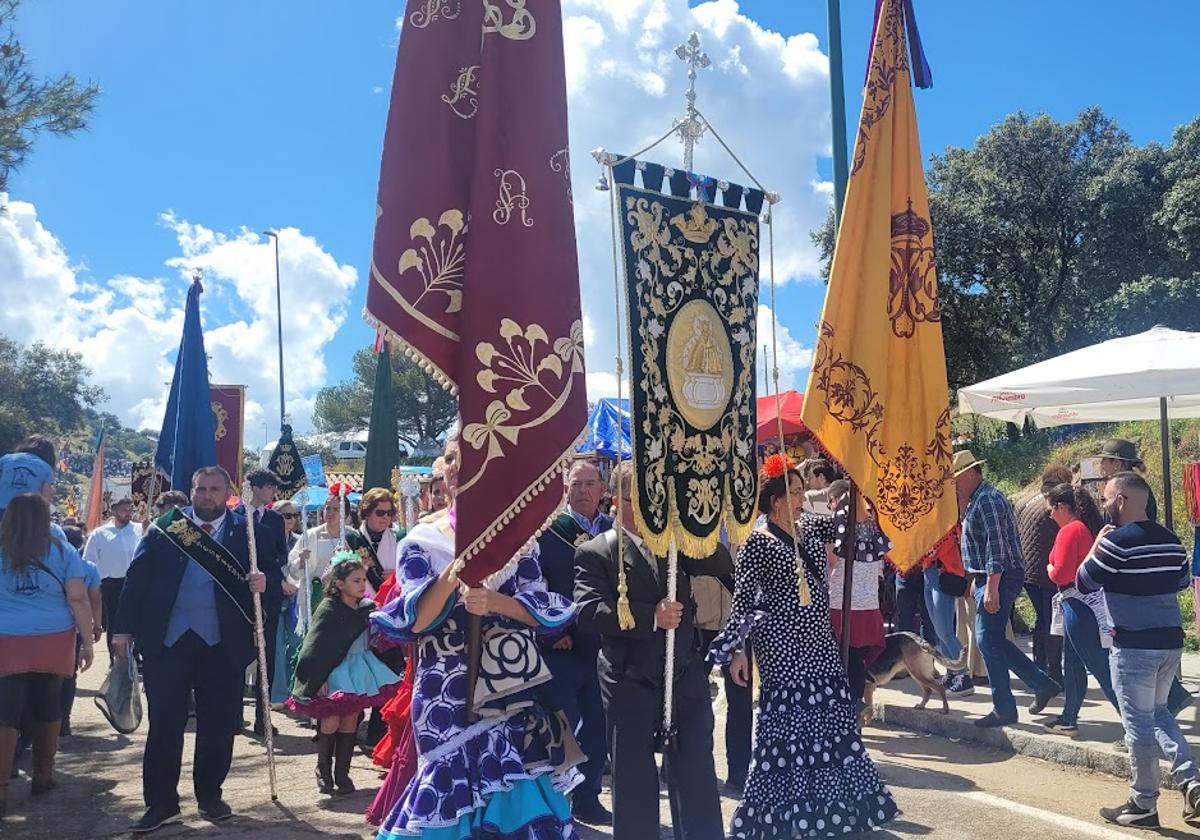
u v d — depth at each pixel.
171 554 5.84
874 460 5.93
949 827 5.39
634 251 4.36
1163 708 5.50
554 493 3.62
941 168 36.59
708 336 4.63
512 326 3.64
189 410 7.10
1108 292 33.78
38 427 51.94
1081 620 6.67
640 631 4.34
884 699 8.48
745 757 6.27
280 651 8.94
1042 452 23.95
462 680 3.72
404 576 3.79
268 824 5.76
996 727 7.35
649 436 4.29
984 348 33.97
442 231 3.78
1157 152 33.84
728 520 4.64
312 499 18.28
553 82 3.86
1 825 5.80
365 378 61.69
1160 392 7.26
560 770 3.81
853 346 5.98
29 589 6.16
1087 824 5.43
